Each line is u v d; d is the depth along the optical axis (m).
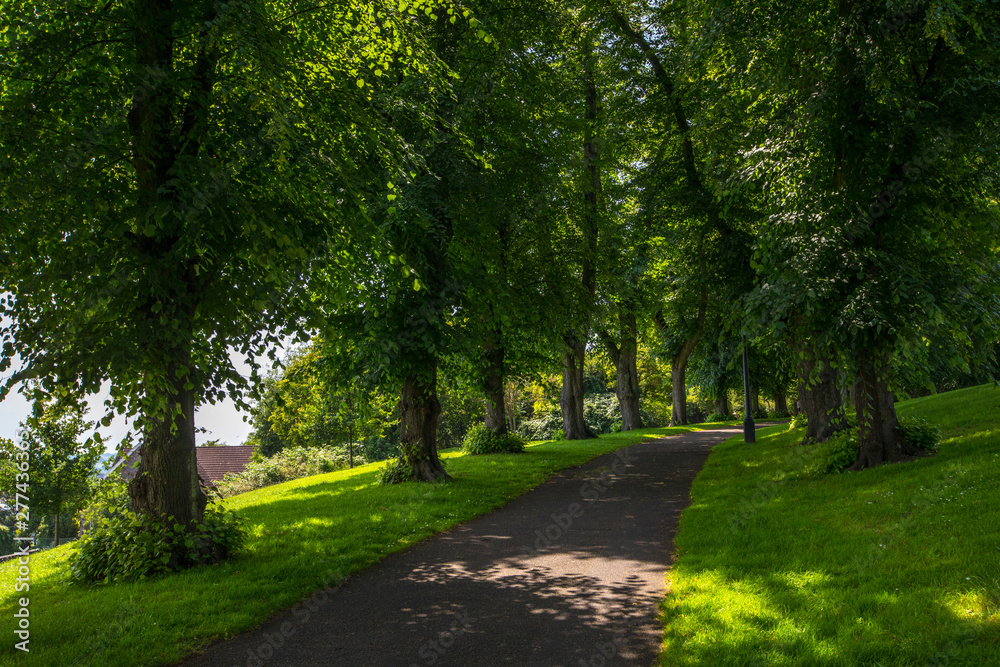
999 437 10.60
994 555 5.63
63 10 6.85
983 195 10.95
